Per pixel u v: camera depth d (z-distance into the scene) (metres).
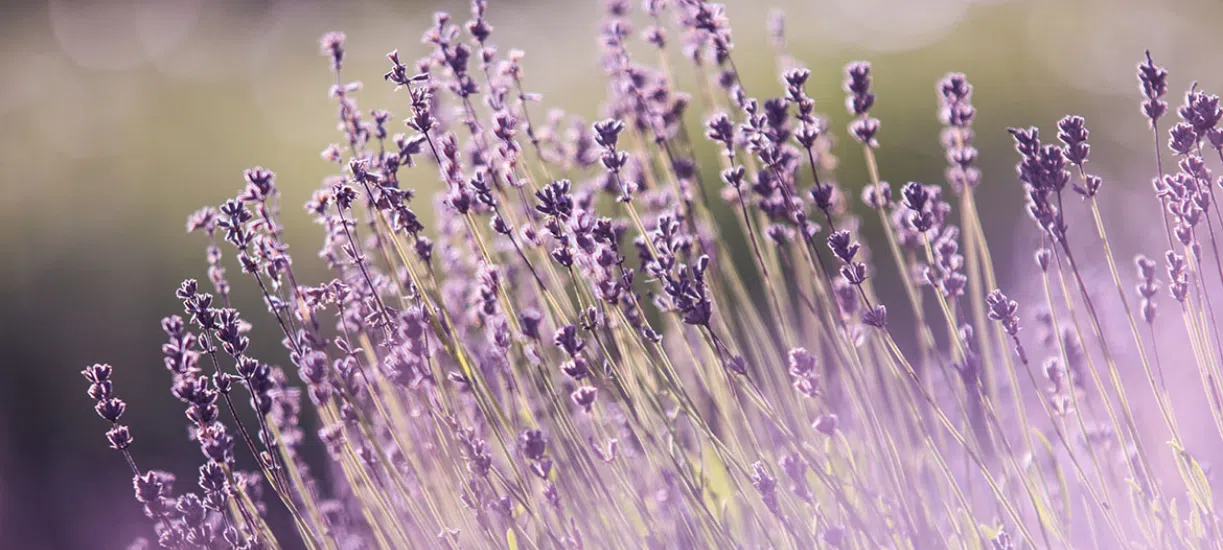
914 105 7.02
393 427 2.10
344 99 2.20
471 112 2.15
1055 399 1.95
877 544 1.87
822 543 1.99
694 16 2.22
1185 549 1.89
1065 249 1.72
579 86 8.39
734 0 11.10
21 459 4.53
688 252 2.31
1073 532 2.42
